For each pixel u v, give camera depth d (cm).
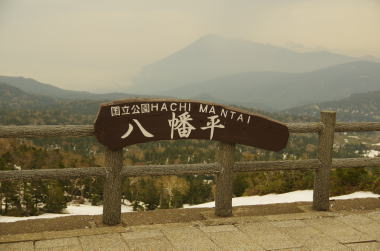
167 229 361
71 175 354
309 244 334
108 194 371
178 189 4681
